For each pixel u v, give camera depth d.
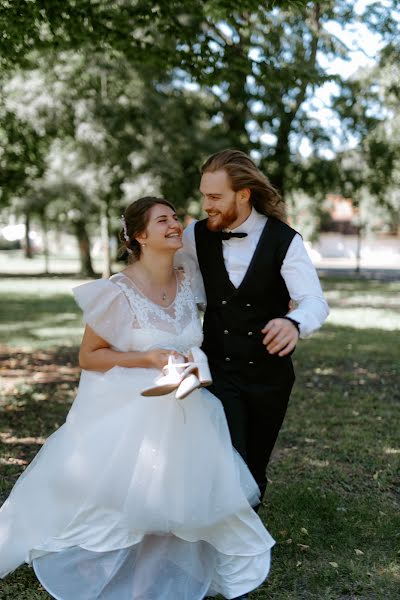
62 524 2.71
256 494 2.81
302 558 3.22
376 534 3.48
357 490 4.15
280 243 2.90
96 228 27.73
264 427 3.07
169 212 2.84
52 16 6.04
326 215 34.62
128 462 2.63
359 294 20.02
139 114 17.69
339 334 11.30
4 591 2.89
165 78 17.38
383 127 17.64
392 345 10.07
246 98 14.15
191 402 2.69
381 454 4.83
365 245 54.59
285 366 3.04
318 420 5.73
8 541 2.75
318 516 3.67
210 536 2.74
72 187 18.53
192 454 2.65
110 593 2.65
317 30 10.62
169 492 2.62
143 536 2.66
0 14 5.79
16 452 4.77
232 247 2.96
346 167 20.81
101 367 2.79
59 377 7.59
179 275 3.01
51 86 15.28
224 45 6.57
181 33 6.57
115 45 6.59
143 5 6.30
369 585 2.97
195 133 18.41
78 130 16.56
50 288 20.94
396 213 32.28
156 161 17.81
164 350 2.69
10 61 6.96
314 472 4.42
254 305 2.95
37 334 11.16
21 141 11.06
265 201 2.95
